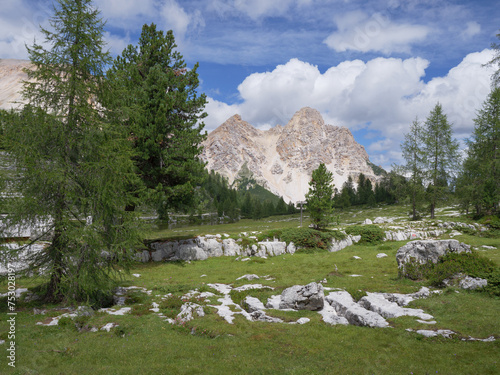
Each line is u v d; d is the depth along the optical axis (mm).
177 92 30250
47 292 15586
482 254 24219
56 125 14305
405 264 18781
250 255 31438
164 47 31344
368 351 9391
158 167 28953
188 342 10500
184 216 121250
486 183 45469
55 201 14273
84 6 15164
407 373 8000
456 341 9820
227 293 17516
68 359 9297
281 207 160375
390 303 13883
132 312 13742
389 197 123688
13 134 12984
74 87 14641
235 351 9656
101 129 14859
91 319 12656
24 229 14016
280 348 9812
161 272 24609
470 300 13305
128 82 28031
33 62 14227
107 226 14938
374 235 36719
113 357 9367
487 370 7887
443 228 40250
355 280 19109
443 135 52250
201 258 30297
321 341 10234
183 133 29844
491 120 47125
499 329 10320
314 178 39844
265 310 13672
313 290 14023
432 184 53188
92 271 14234
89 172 14469
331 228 40250
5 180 13172
